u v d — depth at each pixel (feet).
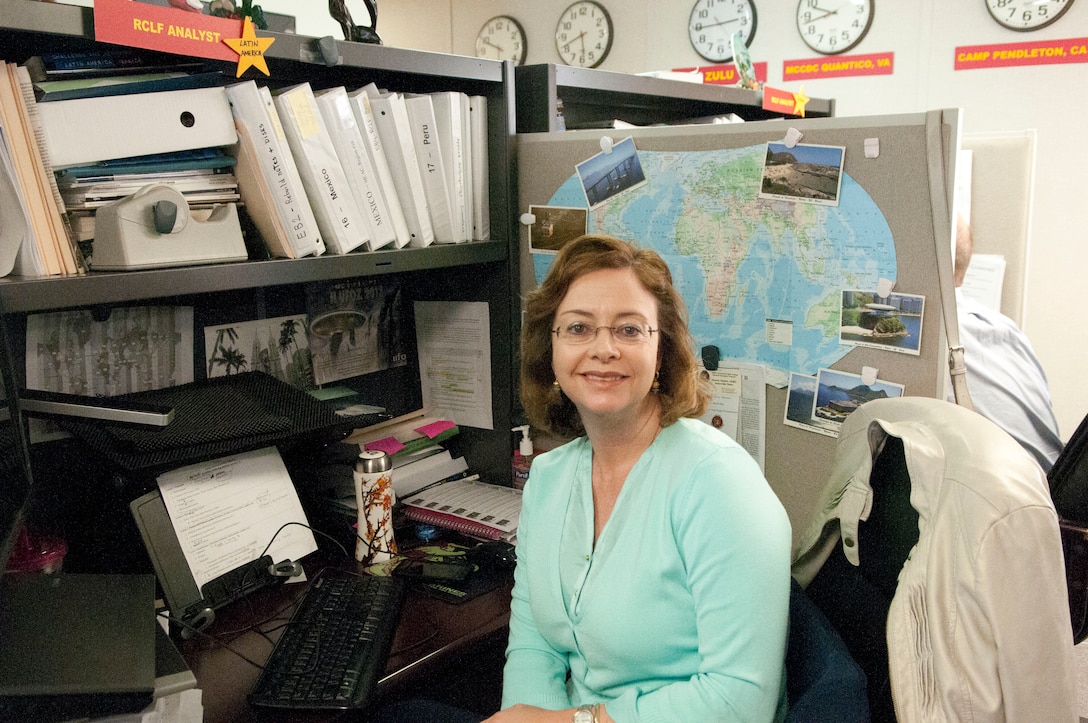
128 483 4.31
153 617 3.47
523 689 3.94
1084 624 4.34
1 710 2.90
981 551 2.71
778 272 4.96
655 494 3.63
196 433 4.44
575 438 4.52
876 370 4.71
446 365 6.57
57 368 4.75
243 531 4.65
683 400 3.88
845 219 4.68
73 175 4.03
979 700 2.69
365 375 6.48
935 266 4.44
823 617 3.48
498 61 5.66
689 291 5.31
